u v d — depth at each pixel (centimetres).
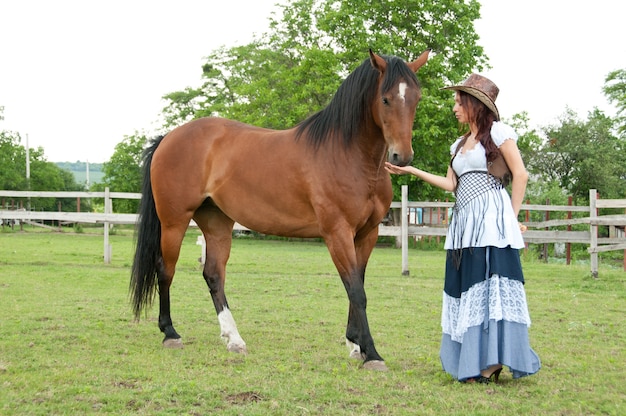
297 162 527
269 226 555
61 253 1652
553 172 3841
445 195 2831
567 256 1675
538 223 1485
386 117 469
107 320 695
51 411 375
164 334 625
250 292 960
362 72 498
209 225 607
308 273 1281
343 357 527
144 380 446
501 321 440
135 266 612
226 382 440
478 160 455
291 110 3022
